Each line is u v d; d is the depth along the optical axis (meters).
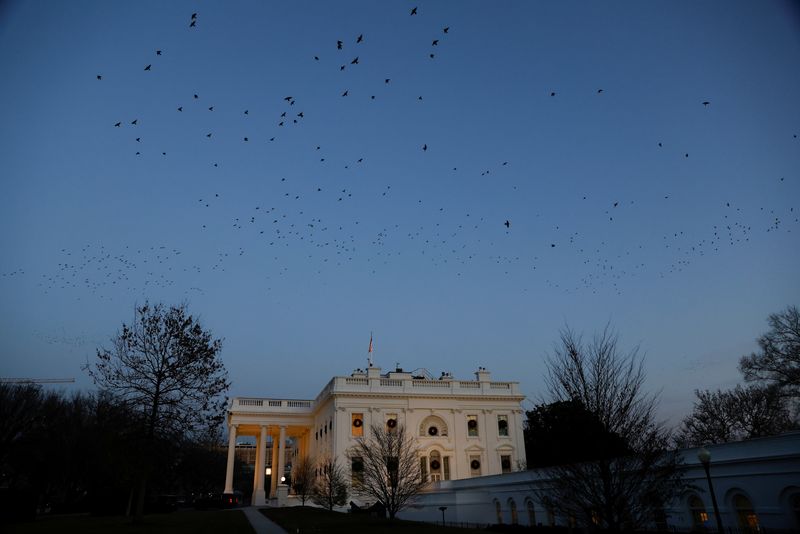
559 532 33.28
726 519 25.94
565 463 22.92
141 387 37.69
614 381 22.34
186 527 34.06
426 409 69.06
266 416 79.69
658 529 28.73
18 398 61.41
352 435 65.75
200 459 93.44
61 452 59.56
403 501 43.09
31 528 31.89
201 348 39.25
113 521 38.06
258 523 39.94
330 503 53.12
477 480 49.31
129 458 35.66
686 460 28.31
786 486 23.31
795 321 55.38
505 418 71.00
